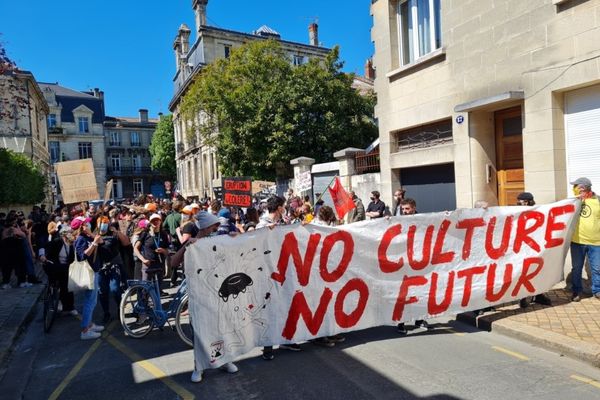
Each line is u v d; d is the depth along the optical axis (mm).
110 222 7426
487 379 4133
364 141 22688
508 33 7754
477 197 8656
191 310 4449
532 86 7352
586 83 6609
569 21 6746
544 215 5961
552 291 6684
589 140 6828
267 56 21547
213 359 4508
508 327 5258
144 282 6184
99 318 7383
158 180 68375
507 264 5836
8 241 10078
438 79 9391
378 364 4609
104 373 4883
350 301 5227
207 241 4559
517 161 8320
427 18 9969
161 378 4633
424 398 3832
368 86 31672
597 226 6004
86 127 59406
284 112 20641
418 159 10164
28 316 7652
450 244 5621
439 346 5059
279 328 4914
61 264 7336
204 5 33812
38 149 30641
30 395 4438
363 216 10945
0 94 9758
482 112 8594
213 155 33750
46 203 31766
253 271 4785
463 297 5668
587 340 4684
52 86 59750
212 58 32562
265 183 17797
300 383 4277
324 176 14883
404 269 5438
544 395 3787
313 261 5055
